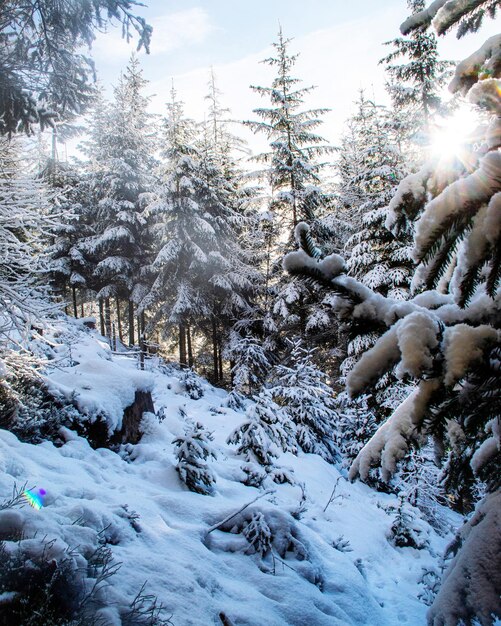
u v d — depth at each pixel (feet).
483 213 4.53
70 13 13.23
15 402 19.30
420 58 45.03
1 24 12.99
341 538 20.88
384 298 5.42
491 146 5.40
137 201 77.46
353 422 39.78
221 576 13.65
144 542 13.23
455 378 4.51
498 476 6.40
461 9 7.06
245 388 65.57
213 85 88.38
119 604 9.17
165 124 68.90
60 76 14.53
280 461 30.68
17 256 20.83
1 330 19.31
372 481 35.17
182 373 52.24
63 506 12.30
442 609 5.36
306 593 14.20
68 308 98.63
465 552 5.57
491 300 5.50
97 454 20.72
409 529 25.93
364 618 15.34
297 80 58.65
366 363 4.97
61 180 70.95
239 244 75.97
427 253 4.77
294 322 60.70
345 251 51.70
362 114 64.95
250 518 17.13
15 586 7.98
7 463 14.25
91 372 27.53
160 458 22.84
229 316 73.20
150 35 14.29
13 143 20.57
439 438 5.94
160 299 72.23
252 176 58.70
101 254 84.28
